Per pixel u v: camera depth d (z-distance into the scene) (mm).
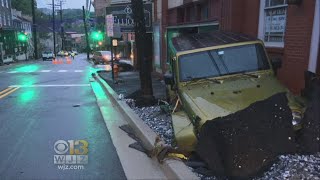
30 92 16266
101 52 43469
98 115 10359
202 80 6387
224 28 10312
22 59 65375
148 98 10523
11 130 8688
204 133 4824
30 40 86125
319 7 6629
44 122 9547
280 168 4652
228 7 10000
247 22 9602
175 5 16062
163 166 5547
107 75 23094
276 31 8305
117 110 11000
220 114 5145
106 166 5973
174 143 5863
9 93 16000
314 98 5129
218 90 6000
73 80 22141
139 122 8289
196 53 6664
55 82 20906
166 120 8383
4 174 5727
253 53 6621
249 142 4680
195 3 13711
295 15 7328
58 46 132125
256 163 4637
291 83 7535
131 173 5605
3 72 30547
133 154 6531
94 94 15164
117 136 7859
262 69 6473
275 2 8273
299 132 5023
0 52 47438
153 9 19844
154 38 19656
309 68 6926
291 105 5172
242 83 6145
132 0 10281
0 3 60469
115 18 20875
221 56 6613
